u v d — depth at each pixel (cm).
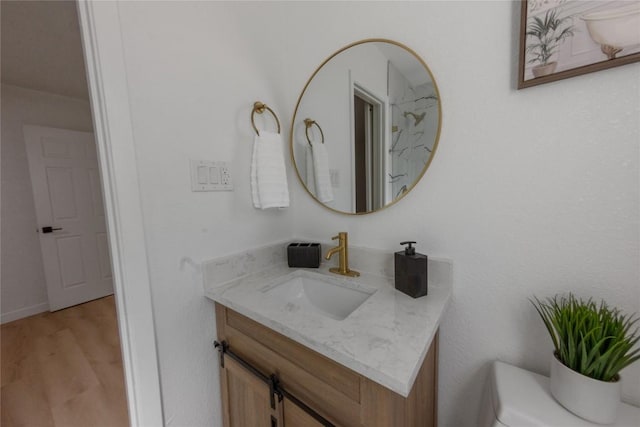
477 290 82
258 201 106
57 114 252
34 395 145
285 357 71
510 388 65
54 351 186
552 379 62
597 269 65
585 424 54
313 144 116
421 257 81
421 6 85
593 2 59
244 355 85
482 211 79
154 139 78
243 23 102
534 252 72
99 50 67
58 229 247
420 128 89
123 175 72
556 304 65
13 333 210
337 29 105
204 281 92
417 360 51
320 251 116
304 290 109
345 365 53
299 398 68
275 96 117
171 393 87
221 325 93
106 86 68
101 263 276
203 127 90
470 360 84
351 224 110
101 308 253
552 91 67
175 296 85
